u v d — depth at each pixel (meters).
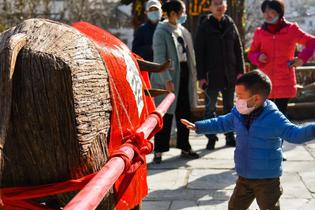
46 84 2.25
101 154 2.47
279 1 6.02
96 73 2.47
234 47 6.70
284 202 4.76
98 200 1.85
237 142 3.72
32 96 2.25
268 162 3.62
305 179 5.39
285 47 6.04
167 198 4.95
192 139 7.43
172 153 6.64
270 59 6.09
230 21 6.66
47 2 17.05
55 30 2.41
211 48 6.55
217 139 6.80
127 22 19.28
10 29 2.45
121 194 2.57
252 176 3.64
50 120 2.29
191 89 6.29
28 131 2.29
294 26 6.05
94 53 2.51
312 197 4.88
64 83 2.27
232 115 3.77
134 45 6.62
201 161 6.23
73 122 2.31
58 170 2.37
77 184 2.36
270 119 3.56
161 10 6.59
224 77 6.61
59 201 2.48
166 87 5.90
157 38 5.98
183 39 6.17
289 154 6.39
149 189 5.20
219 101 8.63
